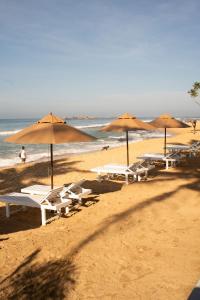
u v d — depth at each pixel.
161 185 10.05
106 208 8.00
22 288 4.34
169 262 4.95
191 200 8.21
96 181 12.15
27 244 5.82
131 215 7.19
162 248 5.46
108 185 11.33
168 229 6.32
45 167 16.58
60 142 7.23
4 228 7.17
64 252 5.39
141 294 4.13
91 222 6.99
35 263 5.04
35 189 8.55
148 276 4.57
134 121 11.57
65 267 4.88
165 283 4.36
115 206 8.10
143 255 5.23
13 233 6.62
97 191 10.39
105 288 4.31
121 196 9.07
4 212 8.45
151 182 10.54
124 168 12.00
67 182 12.69
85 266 4.90
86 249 5.48
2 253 5.44
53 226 6.96
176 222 6.69
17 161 20.36
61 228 6.74
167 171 13.10
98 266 4.90
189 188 9.45
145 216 7.12
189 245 5.53
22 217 7.97
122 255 5.25
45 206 7.21
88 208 8.17
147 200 8.34
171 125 14.48
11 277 4.63
